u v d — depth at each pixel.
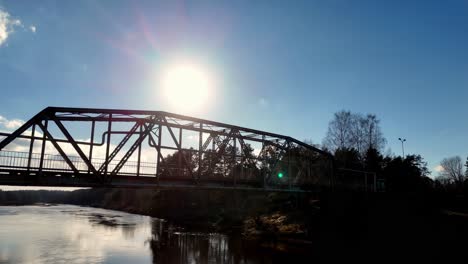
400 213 33.56
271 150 42.31
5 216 71.31
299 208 47.81
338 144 70.75
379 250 30.73
